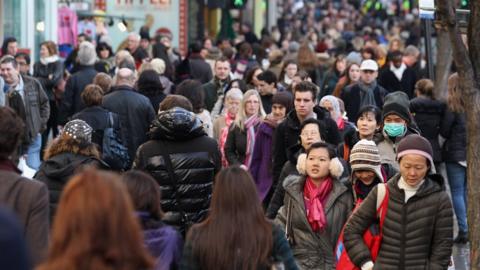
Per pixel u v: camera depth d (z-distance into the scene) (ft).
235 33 278.05
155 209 44.47
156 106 92.99
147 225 44.34
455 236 95.86
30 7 156.35
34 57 159.43
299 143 67.97
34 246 43.32
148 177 44.60
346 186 59.31
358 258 50.75
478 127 56.90
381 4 427.33
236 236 43.75
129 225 28.66
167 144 60.75
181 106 68.54
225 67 109.29
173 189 60.44
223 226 43.86
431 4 72.79
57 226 28.84
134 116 86.58
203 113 88.02
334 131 73.61
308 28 377.50
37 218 43.65
